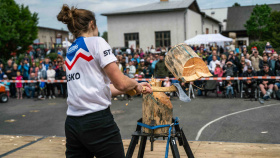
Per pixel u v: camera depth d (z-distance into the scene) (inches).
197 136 220.8
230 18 1766.7
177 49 91.7
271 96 405.1
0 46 794.8
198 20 1226.6
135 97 447.8
